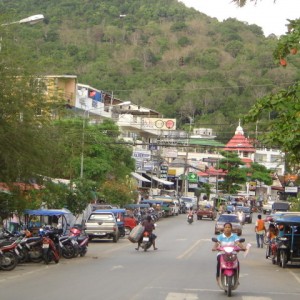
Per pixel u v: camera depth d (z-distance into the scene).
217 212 106.75
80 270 25.56
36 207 35.38
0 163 27.31
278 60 22.48
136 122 98.12
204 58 132.50
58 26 137.12
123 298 17.09
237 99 117.50
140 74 125.88
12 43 27.00
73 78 74.88
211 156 143.50
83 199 46.69
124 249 39.91
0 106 26.03
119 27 150.62
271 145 25.95
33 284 20.28
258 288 20.94
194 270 26.48
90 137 61.12
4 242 25.55
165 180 109.88
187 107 120.62
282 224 30.69
